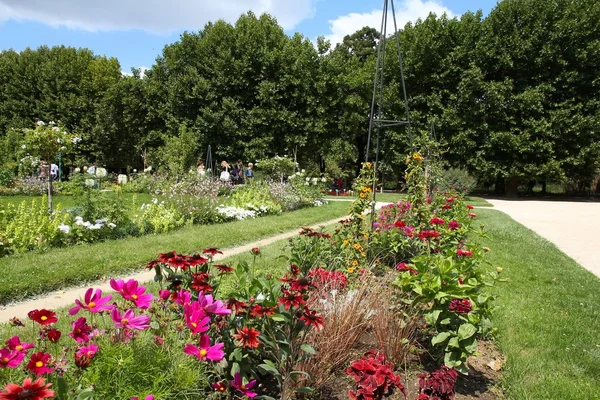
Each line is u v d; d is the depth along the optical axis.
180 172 17.94
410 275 3.06
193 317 1.94
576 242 9.03
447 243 4.93
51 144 9.00
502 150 22.53
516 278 5.72
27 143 8.85
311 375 2.52
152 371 1.70
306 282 2.38
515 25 22.39
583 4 22.05
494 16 22.83
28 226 6.71
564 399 2.68
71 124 29.36
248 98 24.31
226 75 23.88
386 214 6.35
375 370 2.07
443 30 23.59
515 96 21.86
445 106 23.86
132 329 1.93
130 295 1.99
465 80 22.33
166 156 20.53
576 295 5.04
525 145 21.62
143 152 28.02
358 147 32.34
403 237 5.11
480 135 22.94
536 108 21.48
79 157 28.20
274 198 13.35
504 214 13.96
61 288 5.05
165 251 6.66
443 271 2.80
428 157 8.86
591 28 21.56
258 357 2.51
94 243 7.24
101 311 1.99
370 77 25.84
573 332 3.84
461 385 2.83
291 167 18.62
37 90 29.78
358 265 4.44
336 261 4.46
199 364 1.95
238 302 2.23
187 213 9.87
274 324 2.42
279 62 23.77
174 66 24.86
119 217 8.30
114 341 1.90
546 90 21.86
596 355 3.34
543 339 3.63
